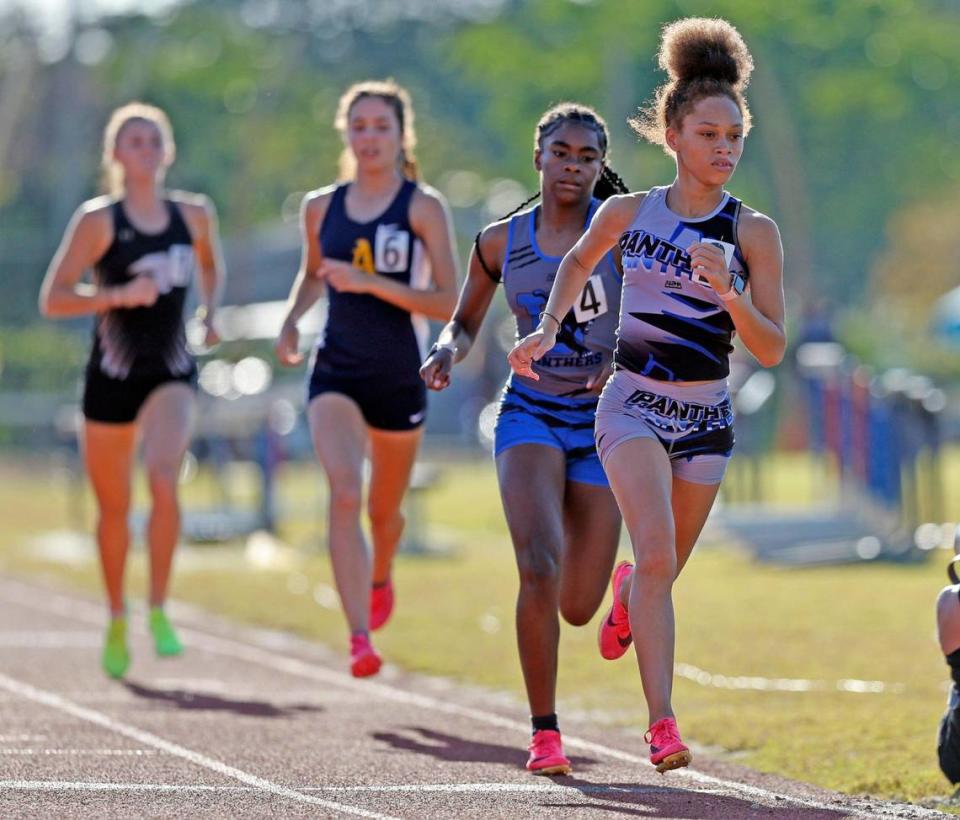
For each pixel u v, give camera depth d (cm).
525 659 1708
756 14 15912
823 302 6894
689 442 1584
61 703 2216
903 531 4219
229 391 7656
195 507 6109
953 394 11069
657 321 1561
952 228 17212
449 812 1506
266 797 1573
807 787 1692
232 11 17338
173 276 2552
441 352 1795
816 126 17350
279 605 3447
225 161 16838
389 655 2731
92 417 2538
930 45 17050
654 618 1532
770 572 3931
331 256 2241
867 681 2391
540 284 1802
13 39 15200
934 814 1547
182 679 2475
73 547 4881
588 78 16062
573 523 1798
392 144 2230
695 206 1555
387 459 2278
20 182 14838
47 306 2527
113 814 1481
